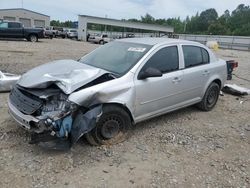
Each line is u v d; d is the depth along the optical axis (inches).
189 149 183.9
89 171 150.6
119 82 175.6
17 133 183.5
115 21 2224.4
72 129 156.7
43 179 141.2
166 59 208.2
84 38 2010.3
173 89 209.9
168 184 145.2
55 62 200.2
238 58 962.1
